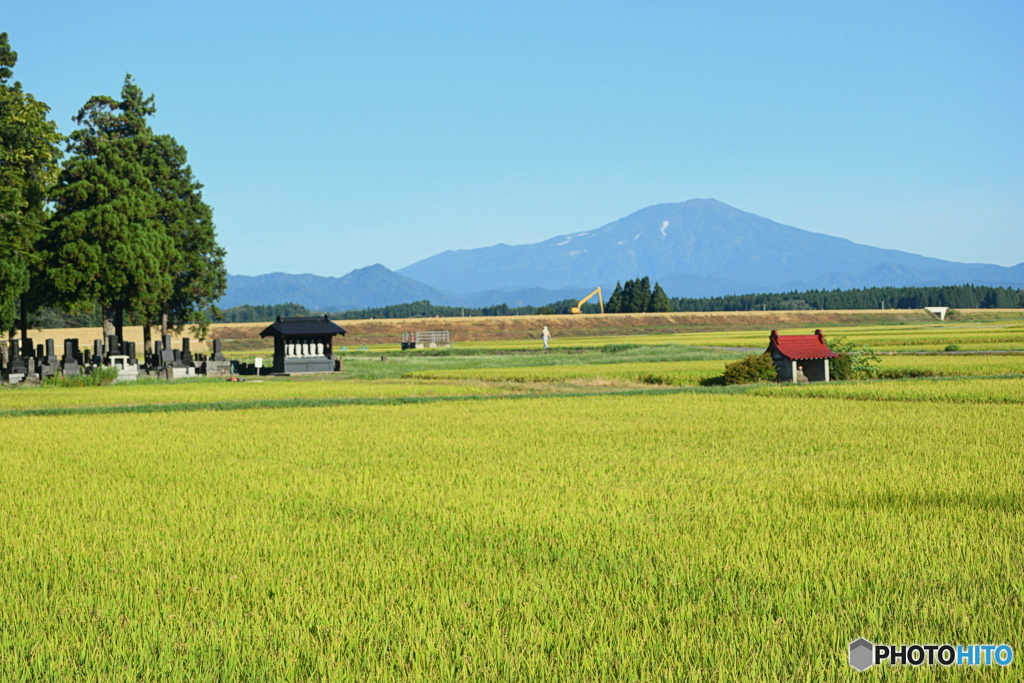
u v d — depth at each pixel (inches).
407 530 494.9
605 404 1360.7
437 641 311.6
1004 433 909.8
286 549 450.3
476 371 2363.4
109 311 2741.1
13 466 770.2
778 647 297.1
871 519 499.2
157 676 285.1
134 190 2598.4
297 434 1007.6
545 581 384.2
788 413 1168.2
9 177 2058.3
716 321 7288.4
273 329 2608.3
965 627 316.5
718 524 494.6
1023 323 6791.3
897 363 2182.6
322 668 287.1
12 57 2149.4
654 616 335.0
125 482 677.3
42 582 392.8
